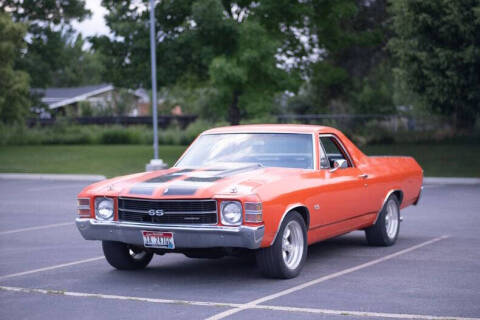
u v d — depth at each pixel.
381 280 6.89
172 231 6.55
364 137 34.16
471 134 33.84
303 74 30.11
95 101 57.25
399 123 36.00
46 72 41.44
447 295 6.16
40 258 8.62
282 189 6.76
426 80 23.20
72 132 43.16
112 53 29.14
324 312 5.55
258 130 8.16
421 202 15.20
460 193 17.27
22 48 38.84
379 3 33.22
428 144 33.53
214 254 6.91
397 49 23.88
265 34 25.56
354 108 38.31
